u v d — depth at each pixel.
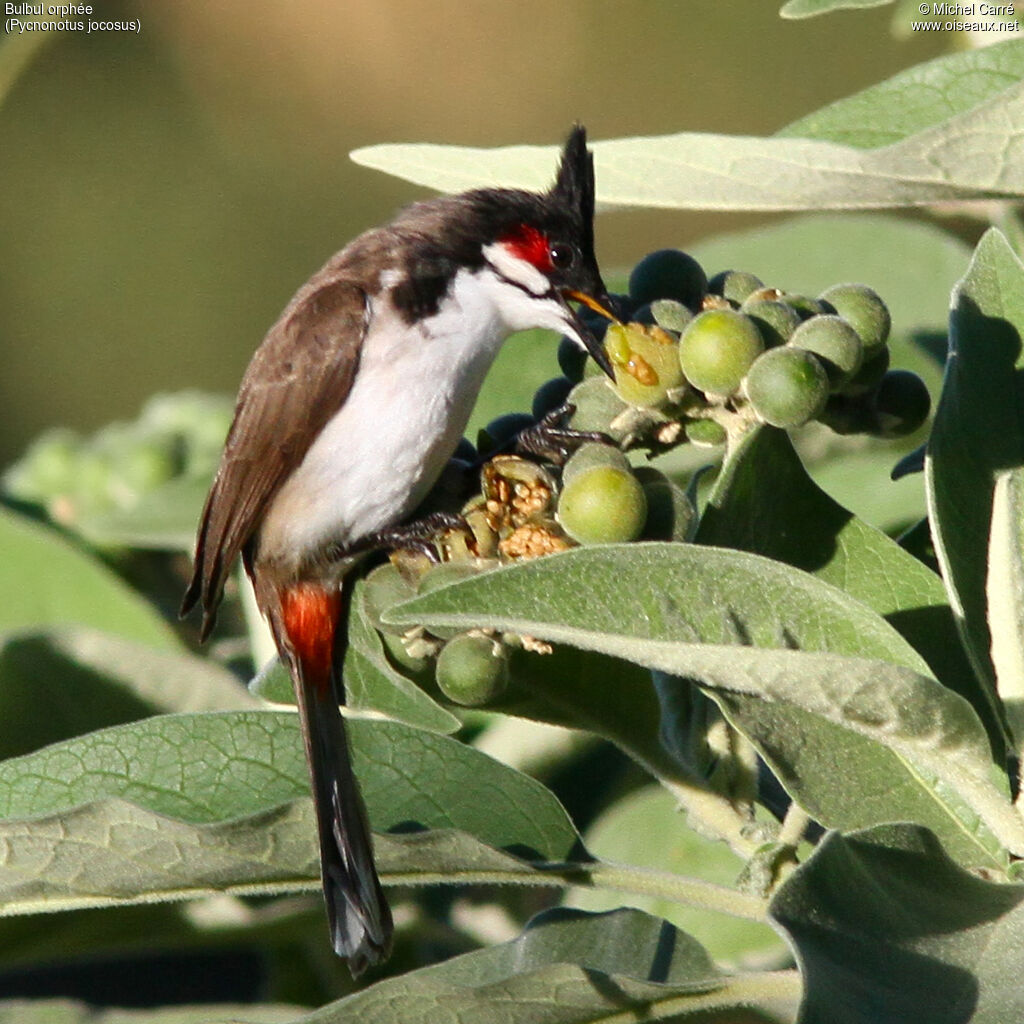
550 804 5.12
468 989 4.32
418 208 7.34
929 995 3.51
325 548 6.67
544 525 4.67
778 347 4.59
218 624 8.46
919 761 4.08
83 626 6.53
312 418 6.79
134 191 22.03
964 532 4.52
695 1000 4.38
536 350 7.45
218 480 7.01
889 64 17.69
